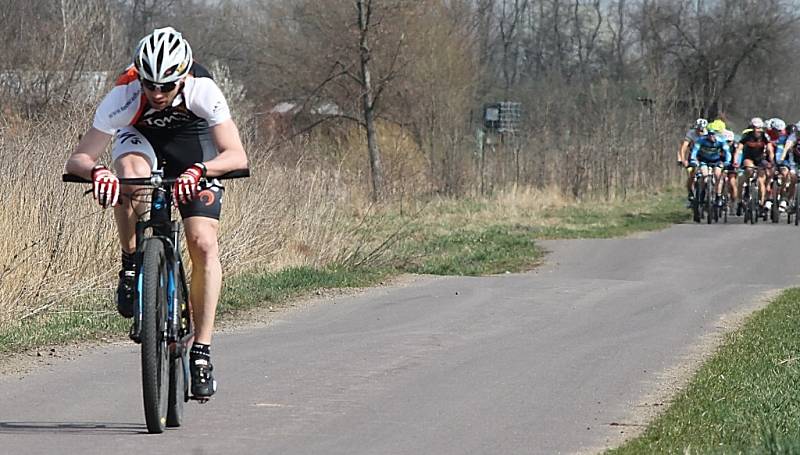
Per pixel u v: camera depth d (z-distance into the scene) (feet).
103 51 195.00
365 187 217.15
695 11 466.70
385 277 123.75
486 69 413.80
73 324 83.46
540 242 176.76
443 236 181.78
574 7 504.43
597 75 481.46
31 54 186.70
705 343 83.35
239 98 180.45
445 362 73.97
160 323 51.26
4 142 102.68
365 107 252.01
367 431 54.90
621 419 58.95
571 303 104.12
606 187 269.44
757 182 212.64
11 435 52.54
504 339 83.87
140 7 347.97
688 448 49.29
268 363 72.49
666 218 222.48
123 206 52.85
